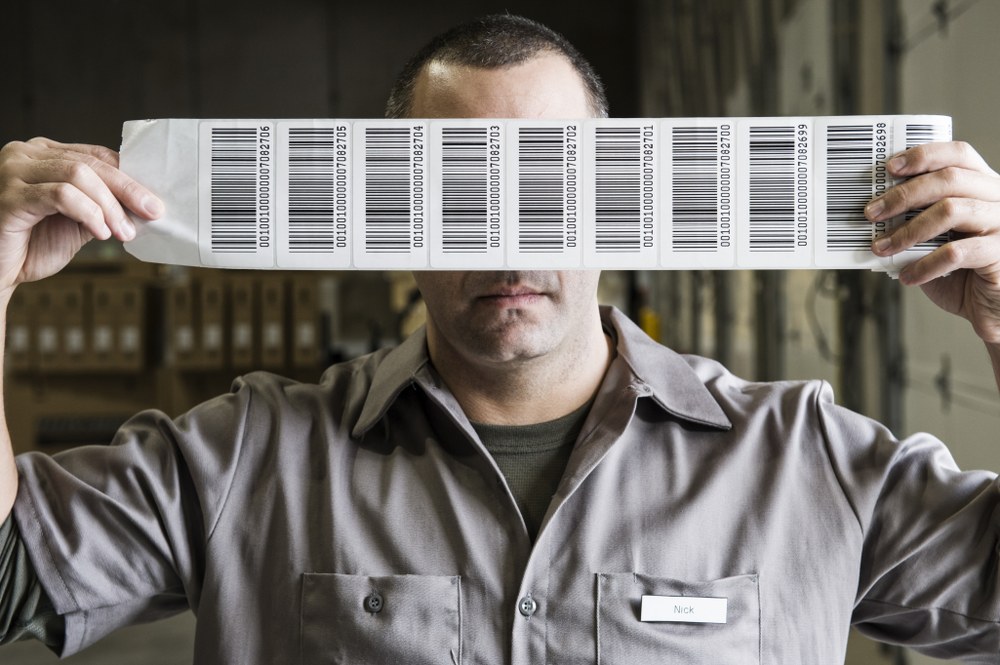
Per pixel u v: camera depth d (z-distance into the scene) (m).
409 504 1.23
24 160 1.07
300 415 1.32
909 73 3.15
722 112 6.46
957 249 1.04
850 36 3.67
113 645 3.99
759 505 1.24
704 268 1.10
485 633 1.18
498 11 9.88
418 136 1.10
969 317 1.16
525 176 1.10
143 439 1.30
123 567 1.24
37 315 5.62
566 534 1.21
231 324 5.70
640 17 9.98
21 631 1.22
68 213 1.04
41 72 9.45
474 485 1.24
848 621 1.25
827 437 1.29
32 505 1.22
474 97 1.15
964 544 1.24
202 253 1.11
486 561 1.19
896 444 1.28
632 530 1.21
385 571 1.20
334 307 6.70
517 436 1.26
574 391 1.27
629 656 1.17
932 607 1.25
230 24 9.67
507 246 1.10
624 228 1.10
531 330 1.15
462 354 1.24
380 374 1.33
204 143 1.11
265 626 1.22
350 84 9.79
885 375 3.46
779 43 4.91
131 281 5.68
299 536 1.23
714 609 1.19
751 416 1.31
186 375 5.79
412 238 1.10
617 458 1.26
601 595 1.18
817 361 4.20
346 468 1.27
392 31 9.81
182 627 4.21
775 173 1.10
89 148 1.12
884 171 1.10
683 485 1.25
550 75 1.17
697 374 1.37
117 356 5.65
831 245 1.10
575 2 10.01
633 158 1.10
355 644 1.18
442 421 1.28
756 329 5.31
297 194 1.11
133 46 9.55
